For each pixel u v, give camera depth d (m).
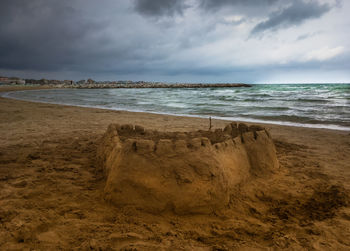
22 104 16.94
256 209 2.70
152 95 33.84
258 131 3.98
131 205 2.50
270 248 1.95
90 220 2.31
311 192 3.15
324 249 1.95
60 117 10.62
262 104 17.42
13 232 2.07
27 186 3.13
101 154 3.88
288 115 11.77
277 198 2.99
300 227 2.31
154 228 2.20
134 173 2.55
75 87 88.44
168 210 2.45
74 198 2.79
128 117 11.07
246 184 3.26
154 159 2.58
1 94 34.94
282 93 33.72
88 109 14.75
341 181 3.56
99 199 2.78
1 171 3.70
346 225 2.32
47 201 2.70
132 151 2.67
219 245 1.97
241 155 3.42
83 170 3.79
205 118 11.00
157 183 2.48
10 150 4.94
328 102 17.95
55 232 2.09
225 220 2.44
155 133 4.29
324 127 8.82
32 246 1.89
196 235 2.14
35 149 5.04
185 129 7.83
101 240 1.97
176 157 2.58
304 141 6.39
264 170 3.66
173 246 1.92
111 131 3.89
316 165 4.31
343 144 6.02
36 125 8.31
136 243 1.94
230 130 4.48
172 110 15.05
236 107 15.84
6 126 8.02
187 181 2.47
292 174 3.81
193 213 2.47
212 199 2.53
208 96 28.64
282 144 5.94
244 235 2.16
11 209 2.48
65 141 5.82
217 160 2.71
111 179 2.68
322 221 2.43
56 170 3.78
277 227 2.33
